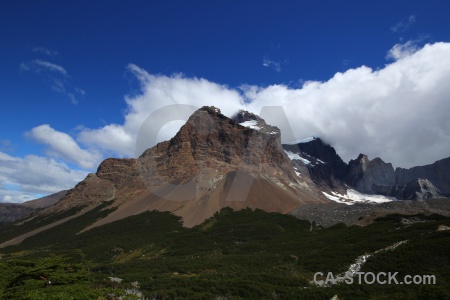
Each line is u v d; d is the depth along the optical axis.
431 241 78.62
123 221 186.00
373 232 107.44
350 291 64.25
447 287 48.94
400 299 49.62
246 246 125.88
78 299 31.25
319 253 96.38
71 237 180.38
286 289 70.25
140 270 101.69
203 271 94.75
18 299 29.50
